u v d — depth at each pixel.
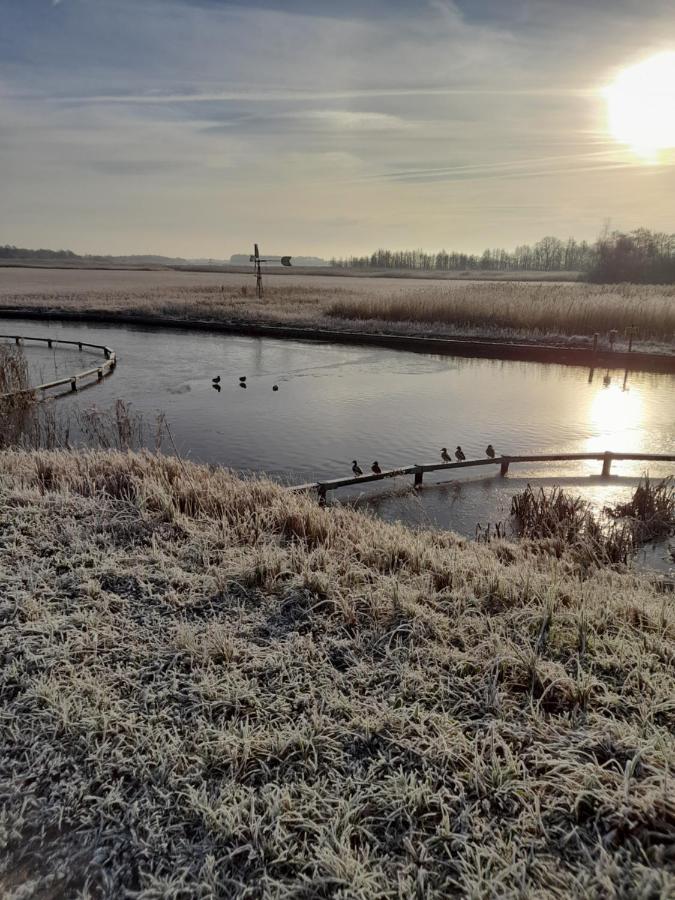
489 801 2.39
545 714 2.92
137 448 10.92
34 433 11.38
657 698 2.90
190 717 2.89
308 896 2.04
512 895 1.97
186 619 3.76
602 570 5.39
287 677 3.20
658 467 9.78
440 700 3.01
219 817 2.32
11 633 3.50
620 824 2.23
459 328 25.70
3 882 2.10
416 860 2.16
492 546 5.95
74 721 2.84
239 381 17.59
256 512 5.56
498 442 11.48
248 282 70.06
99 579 4.21
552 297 31.30
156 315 31.52
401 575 4.50
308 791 2.44
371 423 12.94
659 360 19.28
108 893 2.06
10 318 32.75
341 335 25.55
